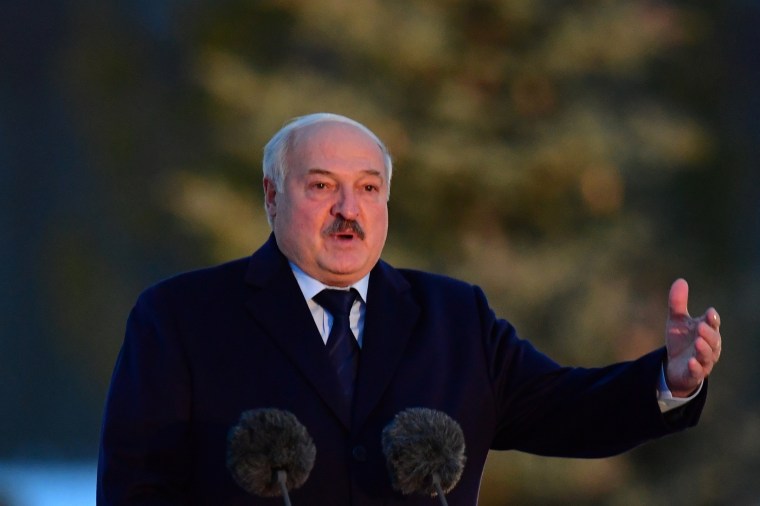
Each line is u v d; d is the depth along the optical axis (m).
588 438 12.40
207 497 11.72
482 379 12.48
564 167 35.12
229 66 36.16
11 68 74.44
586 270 35.34
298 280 12.48
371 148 12.42
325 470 11.75
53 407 68.44
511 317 34.41
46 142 73.94
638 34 36.00
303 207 12.30
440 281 12.99
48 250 64.00
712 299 40.03
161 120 50.66
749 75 47.06
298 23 35.44
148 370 11.96
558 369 12.68
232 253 33.91
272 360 12.08
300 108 34.38
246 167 35.06
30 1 73.62
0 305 71.44
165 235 51.03
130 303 61.97
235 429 11.01
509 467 33.00
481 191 34.72
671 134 36.19
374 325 12.35
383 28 34.62
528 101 36.00
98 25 55.38
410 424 11.23
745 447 37.25
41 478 57.78
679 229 41.06
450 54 35.06
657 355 12.06
